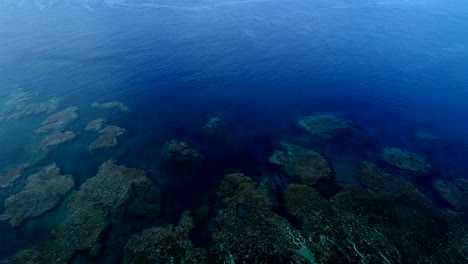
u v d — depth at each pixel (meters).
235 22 118.38
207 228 39.69
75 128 59.34
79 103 67.31
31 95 69.88
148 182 47.00
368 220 40.53
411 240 38.12
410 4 151.00
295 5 143.75
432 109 68.00
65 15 123.75
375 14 132.12
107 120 61.91
